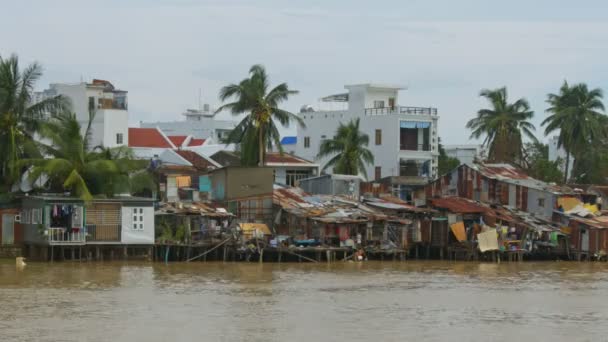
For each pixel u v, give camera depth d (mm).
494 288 72625
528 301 65625
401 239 98688
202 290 67500
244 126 105188
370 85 138000
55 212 83750
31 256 86312
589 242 101438
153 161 104250
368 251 94688
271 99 104188
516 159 135125
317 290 68938
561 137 132875
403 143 133125
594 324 56750
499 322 56969
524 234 100500
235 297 64438
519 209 109562
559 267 92562
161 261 86938
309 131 144375
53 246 83500
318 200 102438
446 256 99938
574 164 139375
